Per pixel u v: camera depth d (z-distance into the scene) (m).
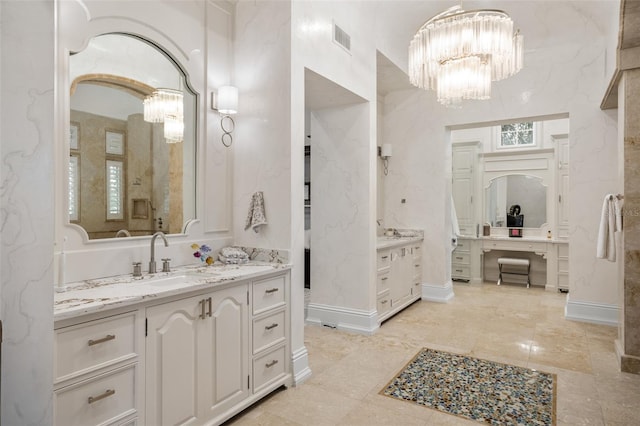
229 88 2.79
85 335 1.60
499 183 6.53
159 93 2.55
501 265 6.29
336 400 2.53
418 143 5.34
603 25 3.87
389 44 4.29
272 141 2.85
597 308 4.21
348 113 3.97
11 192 1.12
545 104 4.52
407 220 5.43
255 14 2.95
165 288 1.94
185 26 2.69
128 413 1.76
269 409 2.42
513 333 3.87
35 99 1.17
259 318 2.49
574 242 4.34
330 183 4.06
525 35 4.19
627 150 2.94
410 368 3.02
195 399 2.07
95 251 2.18
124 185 2.35
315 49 3.05
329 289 4.07
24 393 1.15
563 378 2.84
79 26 2.12
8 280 1.11
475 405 2.45
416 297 5.12
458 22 2.82
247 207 2.98
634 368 2.91
